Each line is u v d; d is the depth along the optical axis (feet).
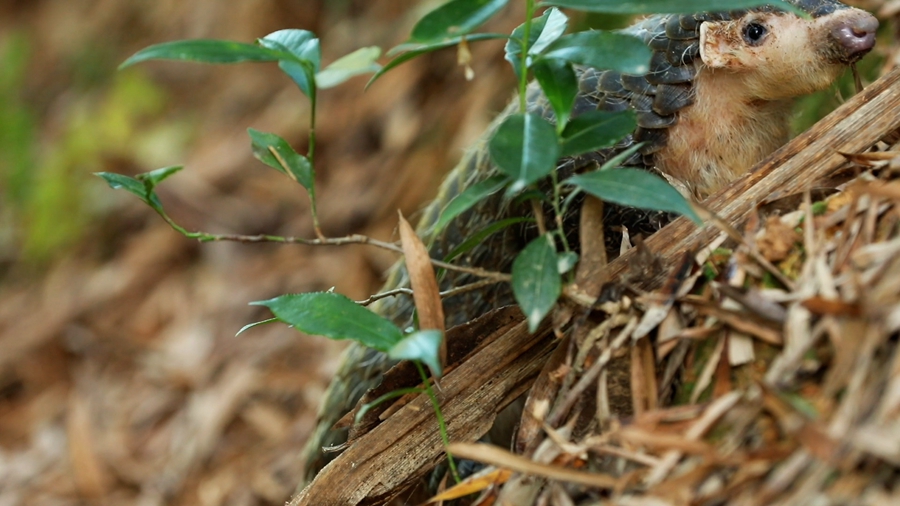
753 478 2.68
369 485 3.02
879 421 2.63
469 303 3.49
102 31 7.28
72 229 6.20
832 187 2.94
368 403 3.02
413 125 5.25
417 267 2.94
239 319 5.10
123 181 2.94
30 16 7.90
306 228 5.39
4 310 5.97
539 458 2.85
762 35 3.28
